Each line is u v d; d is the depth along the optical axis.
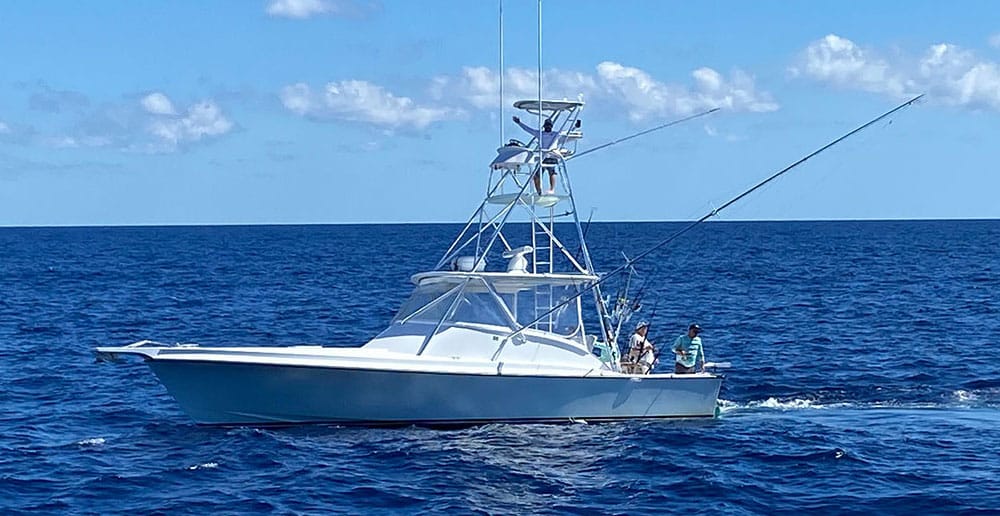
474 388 22.34
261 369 21.88
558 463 20.14
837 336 40.41
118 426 23.58
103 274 78.19
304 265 89.12
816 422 24.12
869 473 19.69
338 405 22.31
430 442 21.38
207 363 21.70
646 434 22.25
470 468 19.70
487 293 23.08
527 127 23.55
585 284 23.50
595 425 22.94
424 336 23.06
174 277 74.56
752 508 17.70
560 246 23.81
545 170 23.72
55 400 26.83
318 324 45.50
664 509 17.66
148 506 17.64
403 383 22.11
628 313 24.58
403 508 17.55
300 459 20.17
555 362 23.03
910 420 24.48
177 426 23.17
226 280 71.44
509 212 23.70
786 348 37.03
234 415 22.42
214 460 20.20
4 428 23.48
